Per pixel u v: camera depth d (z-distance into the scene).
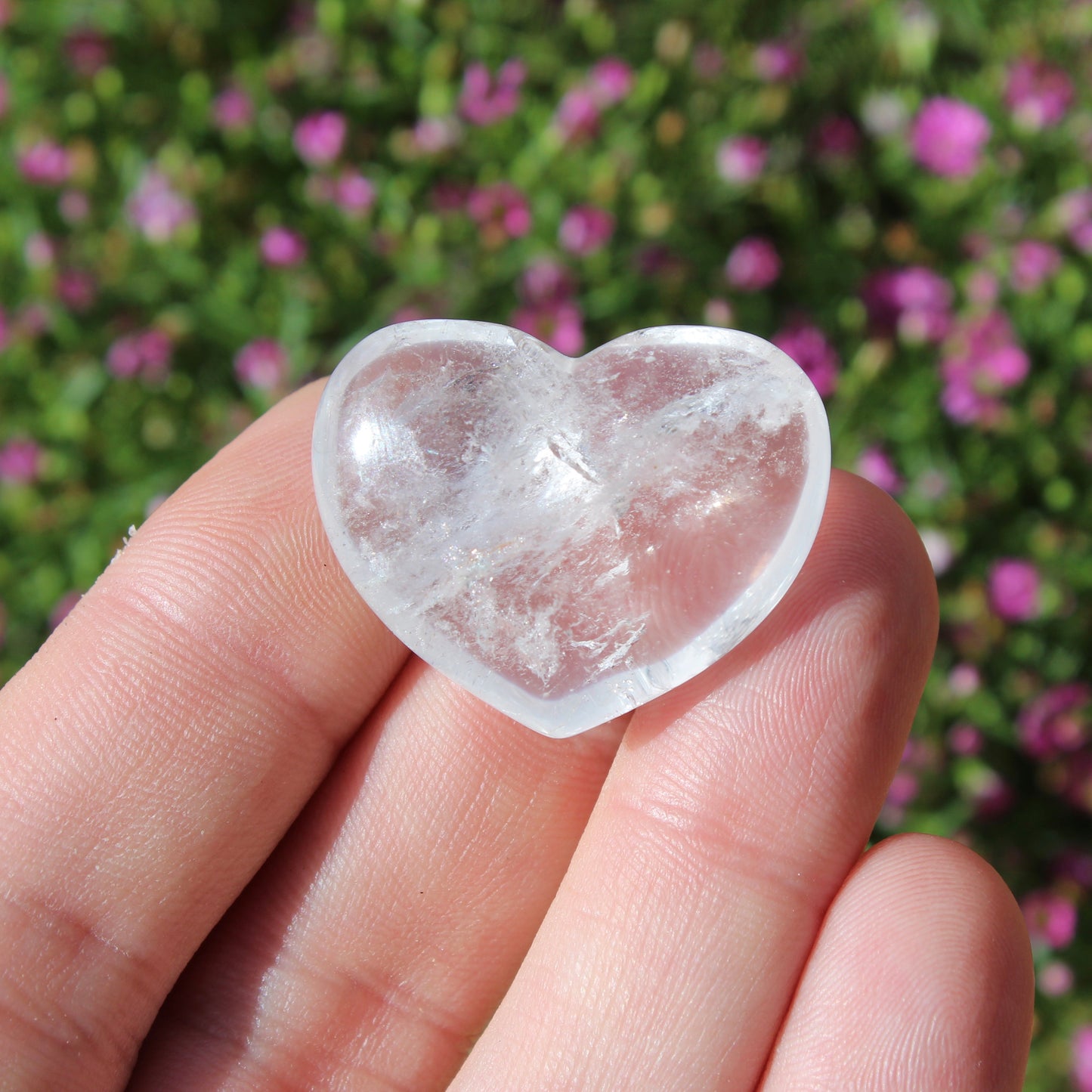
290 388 0.15
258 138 0.16
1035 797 0.15
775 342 0.15
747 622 0.10
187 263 0.16
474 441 0.10
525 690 0.10
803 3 0.16
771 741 0.10
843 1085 0.10
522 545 0.10
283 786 0.11
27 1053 0.10
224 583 0.11
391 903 0.11
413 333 0.10
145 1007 0.11
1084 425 0.15
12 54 0.16
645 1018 0.10
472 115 0.16
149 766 0.11
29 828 0.10
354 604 0.11
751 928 0.10
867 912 0.10
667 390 0.10
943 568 0.15
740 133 0.15
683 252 0.15
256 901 0.11
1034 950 0.14
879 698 0.10
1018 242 0.15
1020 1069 0.10
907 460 0.15
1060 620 0.15
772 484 0.10
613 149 0.15
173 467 0.16
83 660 0.11
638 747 0.11
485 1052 0.10
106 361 0.16
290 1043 0.11
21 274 0.16
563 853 0.11
